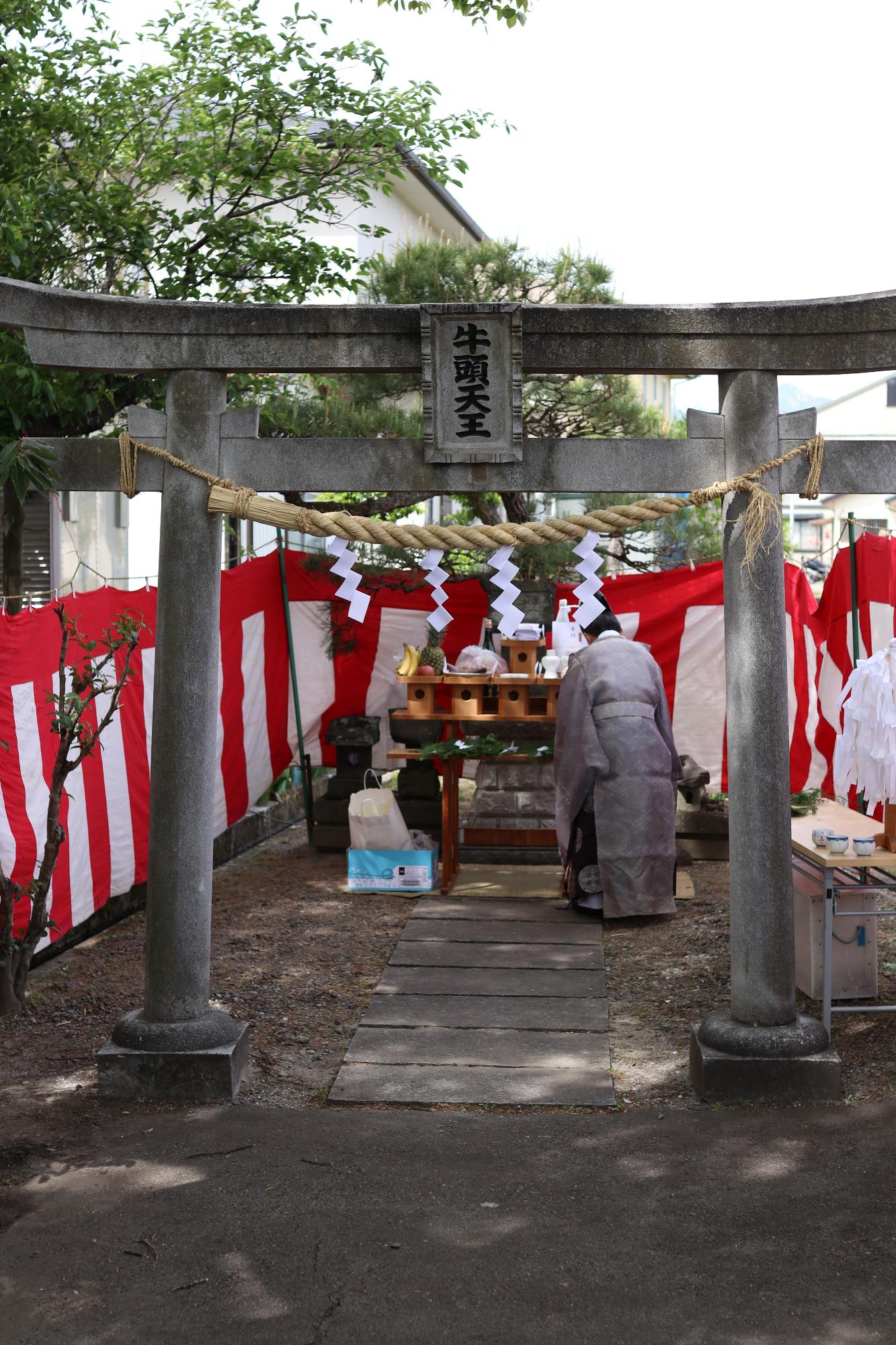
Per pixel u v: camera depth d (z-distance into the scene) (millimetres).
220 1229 3703
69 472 5023
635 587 9383
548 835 8867
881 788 5164
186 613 4875
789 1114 4520
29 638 6066
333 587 9602
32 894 5668
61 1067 5074
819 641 8953
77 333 4797
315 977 6305
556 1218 3752
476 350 4742
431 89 8852
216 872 8758
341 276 8891
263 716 9266
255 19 8500
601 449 4816
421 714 8227
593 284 9555
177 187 9734
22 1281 3430
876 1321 3199
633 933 7074
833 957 5664
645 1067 5102
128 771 7258
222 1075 4742
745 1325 3189
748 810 4766
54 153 8648
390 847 8156
